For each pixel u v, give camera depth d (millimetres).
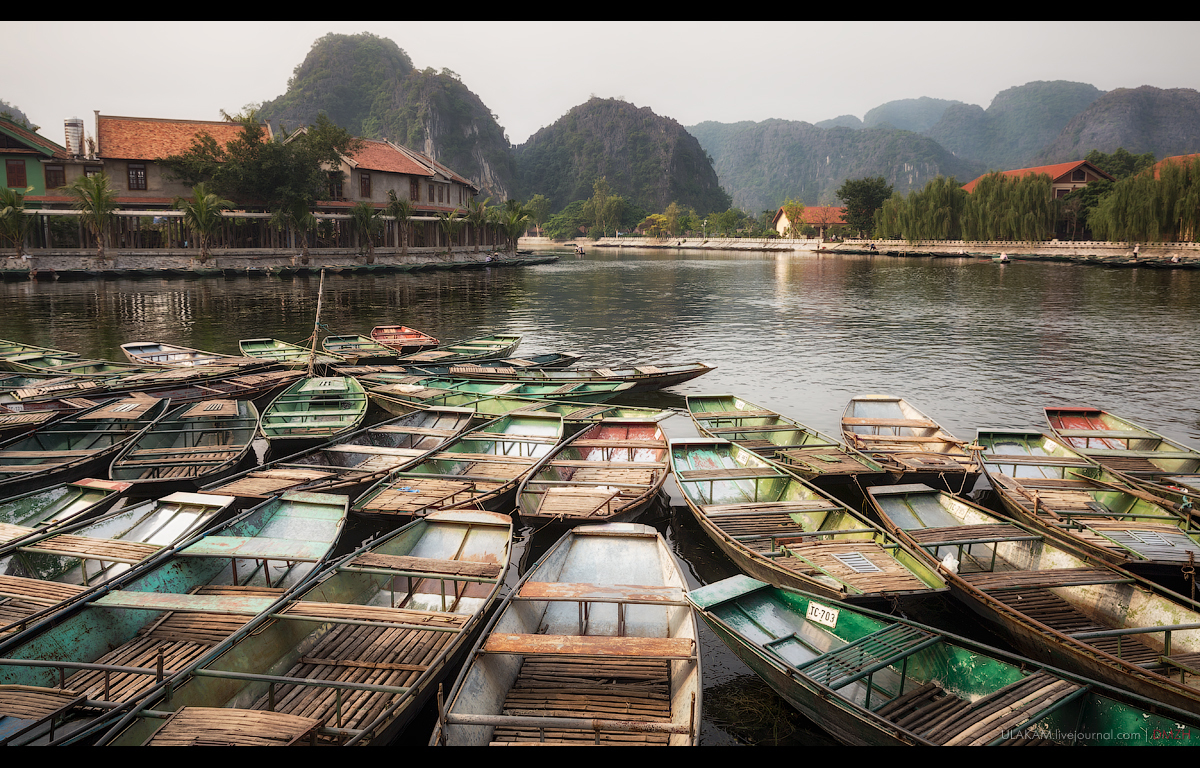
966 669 7617
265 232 63594
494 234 89938
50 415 15891
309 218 61562
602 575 10211
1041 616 9320
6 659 7062
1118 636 7984
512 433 16375
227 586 9695
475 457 14117
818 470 13297
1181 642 8469
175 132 63375
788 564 9734
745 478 12773
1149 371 24594
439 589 10094
